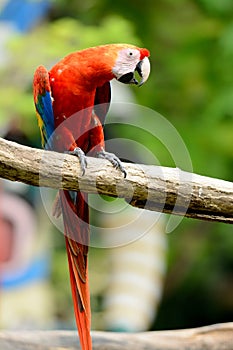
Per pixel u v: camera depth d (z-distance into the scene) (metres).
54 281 13.22
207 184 7.81
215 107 15.09
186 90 15.54
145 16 15.66
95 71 8.45
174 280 16.36
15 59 12.30
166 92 15.56
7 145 7.42
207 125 15.09
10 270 12.06
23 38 12.39
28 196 12.27
